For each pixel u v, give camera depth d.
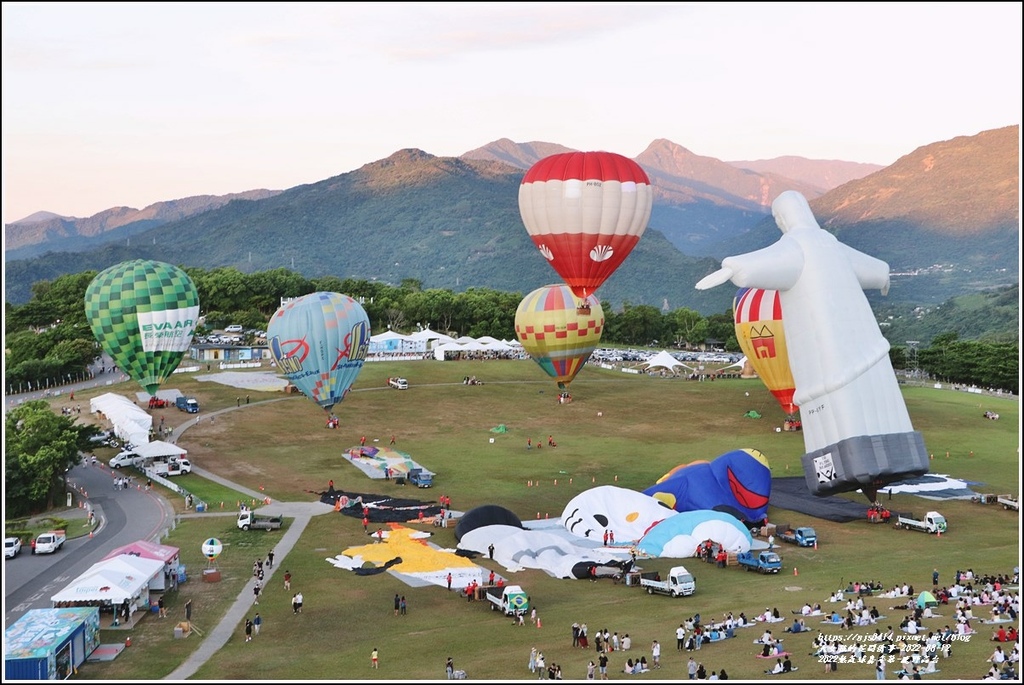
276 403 153.88
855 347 70.50
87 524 94.19
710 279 70.69
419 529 92.31
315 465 120.50
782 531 89.12
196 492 106.94
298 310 127.62
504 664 55.56
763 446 133.50
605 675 52.22
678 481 94.81
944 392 179.50
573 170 115.94
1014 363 197.00
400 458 119.38
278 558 82.50
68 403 152.25
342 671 55.72
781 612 63.84
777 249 71.44
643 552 83.19
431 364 192.88
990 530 92.88
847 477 69.94
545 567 79.06
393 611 68.81
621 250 119.00
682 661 53.97
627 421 150.12
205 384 166.50
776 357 136.25
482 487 110.94
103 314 135.50
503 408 157.50
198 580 76.31
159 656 59.78
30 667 54.03
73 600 64.62
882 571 76.69
